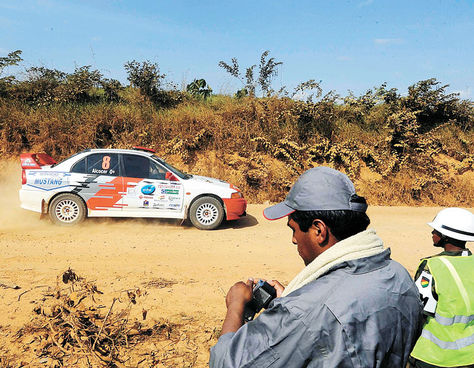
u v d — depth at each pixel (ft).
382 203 44.47
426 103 51.65
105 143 44.34
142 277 18.34
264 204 40.98
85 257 21.29
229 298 5.23
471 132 55.01
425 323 7.54
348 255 4.41
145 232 27.94
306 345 3.87
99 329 12.89
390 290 4.26
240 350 4.08
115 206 28.63
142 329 13.84
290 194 4.92
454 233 8.03
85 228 28.19
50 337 12.81
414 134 49.37
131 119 45.44
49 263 19.89
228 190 29.66
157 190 28.94
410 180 46.06
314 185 4.66
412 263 22.86
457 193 46.39
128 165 29.07
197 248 24.30
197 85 54.44
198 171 43.14
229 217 29.58
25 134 42.63
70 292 14.87
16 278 17.48
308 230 4.73
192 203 29.43
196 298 16.43
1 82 45.75
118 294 16.19
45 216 28.37
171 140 44.62
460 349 7.16
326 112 49.65
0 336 12.92
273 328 4.04
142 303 15.55
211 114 47.39
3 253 21.29
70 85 46.68
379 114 52.24
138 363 12.15
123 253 22.40
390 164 46.34
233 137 46.29
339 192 4.58
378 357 3.96
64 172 28.22
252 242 26.27
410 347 4.33
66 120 43.93
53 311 13.47
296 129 48.62
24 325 13.55
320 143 47.60
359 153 47.62
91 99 48.39
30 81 46.96
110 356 12.14
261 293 5.32
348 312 3.95
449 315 7.27
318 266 4.47
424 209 41.93
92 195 28.35
